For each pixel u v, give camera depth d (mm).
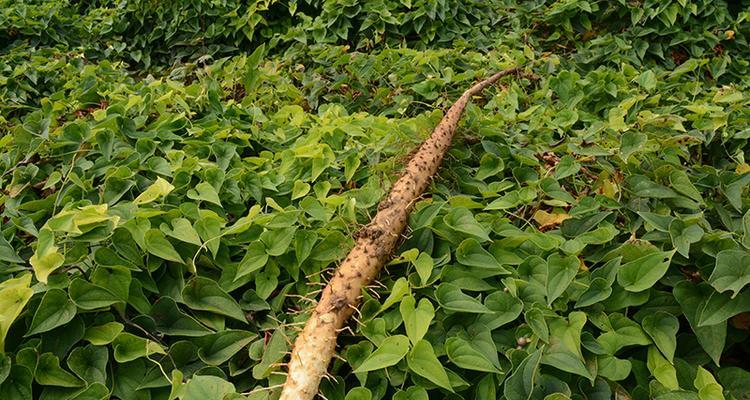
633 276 1963
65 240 1998
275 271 2232
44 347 1844
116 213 2215
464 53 4820
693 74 4496
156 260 2121
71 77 4660
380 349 1792
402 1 5066
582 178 2721
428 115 3316
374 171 2717
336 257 2229
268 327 2115
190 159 2723
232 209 2596
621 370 1812
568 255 2150
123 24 5953
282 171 2773
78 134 2914
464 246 2145
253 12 5414
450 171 2787
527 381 1729
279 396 1787
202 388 1701
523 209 2521
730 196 2400
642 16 4781
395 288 1928
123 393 1852
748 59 4719
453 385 1790
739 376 1866
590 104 3641
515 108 3416
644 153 2664
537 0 5332
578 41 5023
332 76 4344
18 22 5445
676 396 1758
